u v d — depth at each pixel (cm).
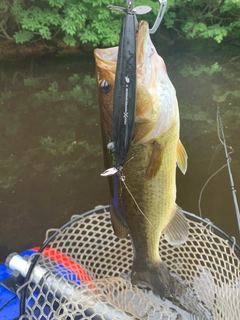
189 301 42
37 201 88
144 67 29
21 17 196
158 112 30
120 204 35
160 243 49
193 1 211
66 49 212
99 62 30
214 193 86
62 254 43
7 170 101
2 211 85
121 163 25
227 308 39
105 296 36
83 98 158
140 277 39
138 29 28
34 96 160
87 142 117
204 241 45
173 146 34
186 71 195
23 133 123
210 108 141
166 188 35
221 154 105
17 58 206
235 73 187
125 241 53
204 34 217
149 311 41
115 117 23
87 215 44
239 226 41
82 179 97
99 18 193
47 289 37
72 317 32
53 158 107
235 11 221
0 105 149
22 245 74
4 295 39
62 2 190
